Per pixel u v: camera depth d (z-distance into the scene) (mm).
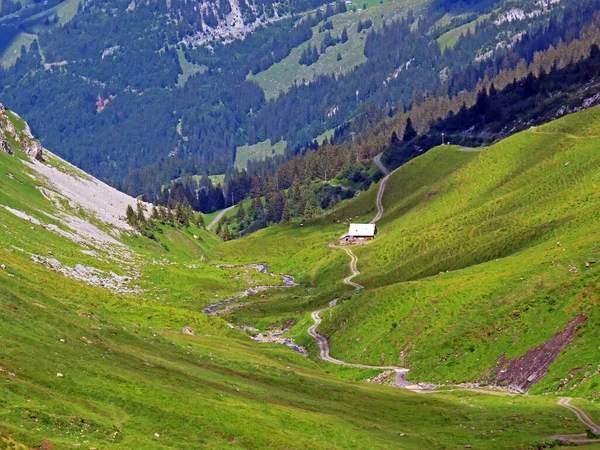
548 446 98250
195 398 91750
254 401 99688
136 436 77375
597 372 121438
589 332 130000
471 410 116750
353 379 149250
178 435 80750
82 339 103938
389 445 94438
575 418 110438
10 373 81438
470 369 140125
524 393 127000
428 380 142125
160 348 119375
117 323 126125
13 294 108000
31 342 92500
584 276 143000
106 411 80750
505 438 101938
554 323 136750
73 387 83312
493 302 154000
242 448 81625
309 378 127250
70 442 71188
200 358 121938
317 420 97188
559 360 128625
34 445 68375
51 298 121062
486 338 143875
